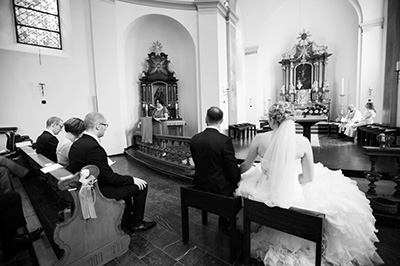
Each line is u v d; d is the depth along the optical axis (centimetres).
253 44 1042
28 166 388
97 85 645
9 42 534
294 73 1018
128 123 768
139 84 808
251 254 191
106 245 190
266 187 179
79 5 613
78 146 202
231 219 181
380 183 323
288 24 1055
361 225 171
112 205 194
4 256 196
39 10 575
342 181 209
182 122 766
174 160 478
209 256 195
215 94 779
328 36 982
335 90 984
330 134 846
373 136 561
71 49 608
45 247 204
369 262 177
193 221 260
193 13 774
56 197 322
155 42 823
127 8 701
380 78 754
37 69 554
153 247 210
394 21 602
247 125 852
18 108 530
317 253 148
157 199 328
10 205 197
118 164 552
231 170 196
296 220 154
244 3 985
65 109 601
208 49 768
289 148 169
